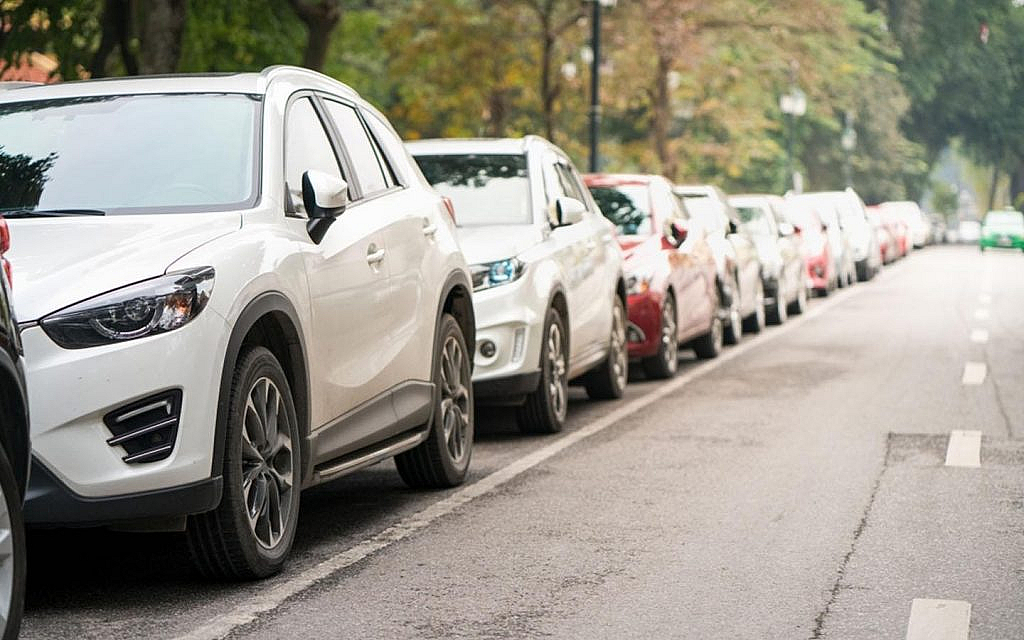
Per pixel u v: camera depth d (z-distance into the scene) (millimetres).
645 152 61188
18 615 6336
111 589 8430
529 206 15570
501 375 14125
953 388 18688
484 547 9531
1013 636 7402
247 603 8070
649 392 18750
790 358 23172
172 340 7754
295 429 8828
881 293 42188
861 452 13477
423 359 10945
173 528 8031
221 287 8078
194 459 7836
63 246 8109
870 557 9172
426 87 54062
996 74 112000
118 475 7609
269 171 9219
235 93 9734
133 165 9234
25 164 9281
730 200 32406
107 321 7660
